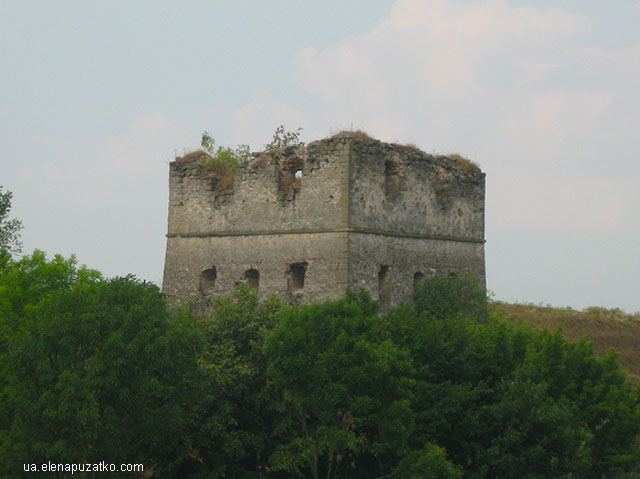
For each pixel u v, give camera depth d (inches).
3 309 5354.3
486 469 4761.3
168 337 4335.6
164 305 4626.0
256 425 5049.2
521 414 4771.2
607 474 5078.7
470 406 4911.4
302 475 4736.7
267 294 5782.5
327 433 4443.9
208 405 4766.2
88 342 4330.7
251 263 5885.8
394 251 5866.1
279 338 4554.6
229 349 4928.6
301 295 5629.9
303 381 4512.8
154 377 4338.1
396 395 4483.3
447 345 4940.9
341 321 4623.5
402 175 6003.9
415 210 6092.5
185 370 4485.7
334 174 5570.9
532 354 5083.7
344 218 5506.9
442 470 4365.2
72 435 4195.4
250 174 5959.6
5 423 4795.8
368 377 4379.9
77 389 4109.3
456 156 6678.2
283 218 5772.6
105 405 4252.0
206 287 6161.4
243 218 5964.6
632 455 5103.3
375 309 4867.1
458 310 5940.0
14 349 4352.9
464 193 6584.6
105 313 4318.4
